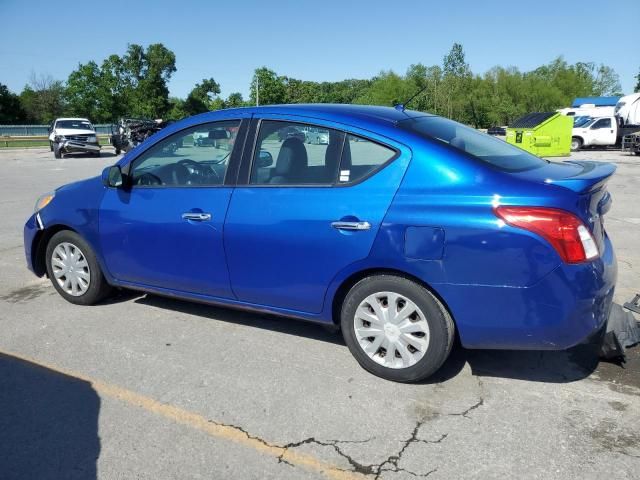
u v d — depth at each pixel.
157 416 3.05
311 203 3.38
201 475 2.57
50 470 2.62
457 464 2.62
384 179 3.21
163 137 4.09
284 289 3.56
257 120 3.72
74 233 4.54
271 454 2.72
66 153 25.89
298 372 3.52
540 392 3.25
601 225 3.24
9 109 70.00
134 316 4.46
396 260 3.12
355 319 3.40
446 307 3.14
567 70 72.25
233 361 3.67
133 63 61.75
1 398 3.24
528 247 2.85
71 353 3.81
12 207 10.12
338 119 3.45
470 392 3.26
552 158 21.80
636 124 28.62
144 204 4.07
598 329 3.04
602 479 2.50
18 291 5.14
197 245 3.82
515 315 2.94
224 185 3.75
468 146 3.35
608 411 3.04
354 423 2.96
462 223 2.96
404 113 3.74
